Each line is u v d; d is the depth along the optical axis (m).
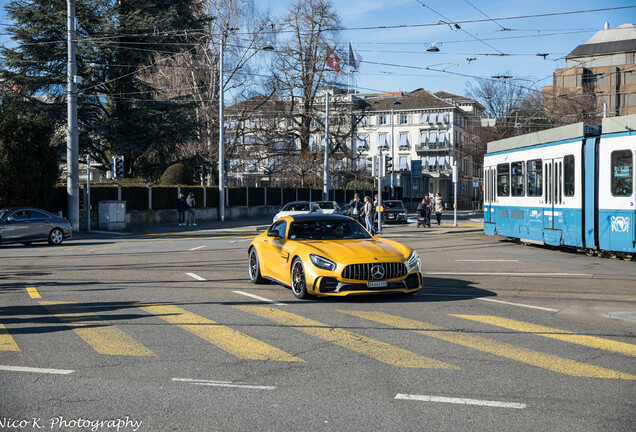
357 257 9.91
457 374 5.77
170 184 41.41
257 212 48.84
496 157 23.27
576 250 19.56
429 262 16.48
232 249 21.48
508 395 5.12
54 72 38.31
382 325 8.13
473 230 31.88
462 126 100.50
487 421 4.50
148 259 17.88
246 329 7.89
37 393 5.26
